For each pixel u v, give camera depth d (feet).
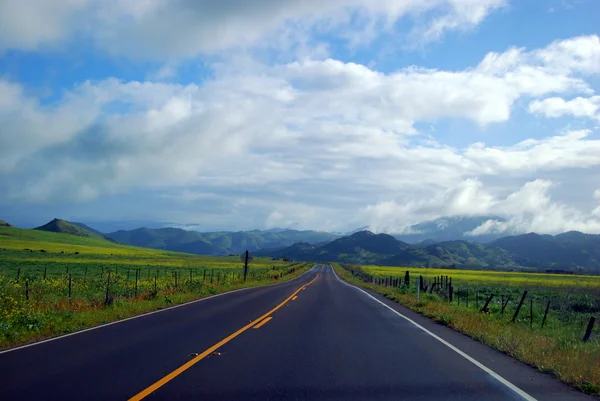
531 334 47.29
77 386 26.76
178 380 28.09
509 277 272.31
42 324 47.93
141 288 101.71
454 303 88.63
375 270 376.27
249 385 27.09
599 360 33.88
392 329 51.03
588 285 175.22
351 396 25.13
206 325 52.03
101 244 567.59
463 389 26.81
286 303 80.74
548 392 26.43
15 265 200.34
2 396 24.89
